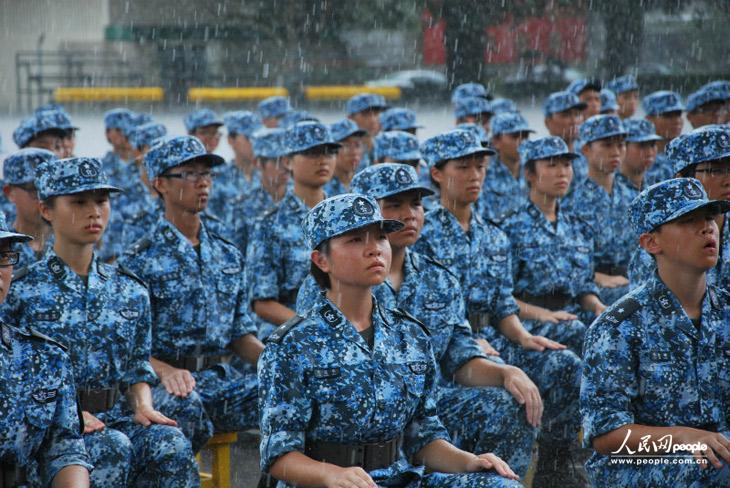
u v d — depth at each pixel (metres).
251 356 12.54
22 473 8.34
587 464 9.50
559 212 14.82
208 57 59.44
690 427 8.82
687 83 54.00
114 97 58.16
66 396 8.41
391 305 11.28
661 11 54.62
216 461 12.32
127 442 9.91
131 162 20.97
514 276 14.57
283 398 8.26
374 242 8.39
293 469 8.02
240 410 11.98
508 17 57.22
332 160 14.55
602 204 17.31
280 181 19.83
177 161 12.09
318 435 8.37
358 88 59.59
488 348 12.10
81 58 60.09
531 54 57.31
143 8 59.12
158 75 59.44
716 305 9.00
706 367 8.91
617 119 17.14
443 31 59.34
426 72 59.78
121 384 10.69
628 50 55.38
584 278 14.80
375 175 11.16
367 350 8.45
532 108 55.47
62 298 10.48
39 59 59.09
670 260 8.88
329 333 8.41
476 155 12.89
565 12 56.19
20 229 13.54
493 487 8.26
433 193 11.27
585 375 9.02
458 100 26.27
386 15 59.44
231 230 19.42
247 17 59.12
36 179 10.56
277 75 59.84
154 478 10.07
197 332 12.27
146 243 12.27
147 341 10.91
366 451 8.41
